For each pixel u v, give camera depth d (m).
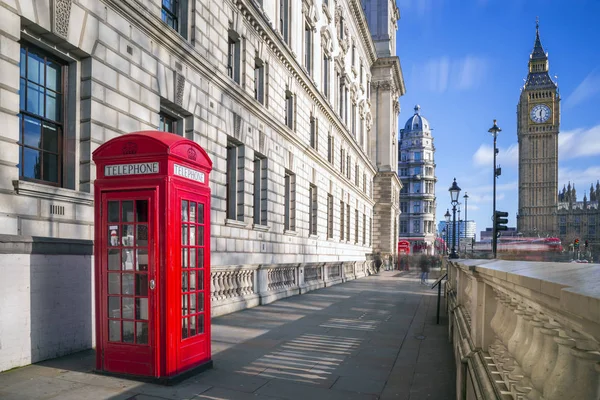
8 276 6.07
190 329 6.41
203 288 6.76
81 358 6.86
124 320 6.05
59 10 7.46
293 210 21.06
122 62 9.09
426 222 123.50
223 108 13.67
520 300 2.77
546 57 153.50
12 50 6.64
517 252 90.88
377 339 9.51
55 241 6.80
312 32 25.09
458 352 5.49
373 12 57.91
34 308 6.48
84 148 8.21
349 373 6.80
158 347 5.83
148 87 9.97
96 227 6.19
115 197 6.12
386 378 6.60
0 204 6.43
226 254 13.59
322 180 26.20
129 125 9.30
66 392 5.31
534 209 149.50
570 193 173.12
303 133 22.45
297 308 14.33
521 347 2.92
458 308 7.62
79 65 8.26
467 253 66.69
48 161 7.81
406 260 50.53
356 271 34.88
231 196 15.18
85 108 8.24
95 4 8.33
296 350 8.22
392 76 55.47
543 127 150.62
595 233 141.25
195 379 6.16
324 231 26.50
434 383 6.38
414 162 125.56
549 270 2.39
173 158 6.01
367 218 44.25
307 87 22.66
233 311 13.08
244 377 6.38
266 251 17.00
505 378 2.93
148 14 9.71
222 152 13.59
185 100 11.51
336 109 31.95
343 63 33.44
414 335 10.09
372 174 49.50
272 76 18.06
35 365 6.37
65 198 7.54
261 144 16.72
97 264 6.16
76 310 7.27
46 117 7.78
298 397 5.62
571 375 1.96
